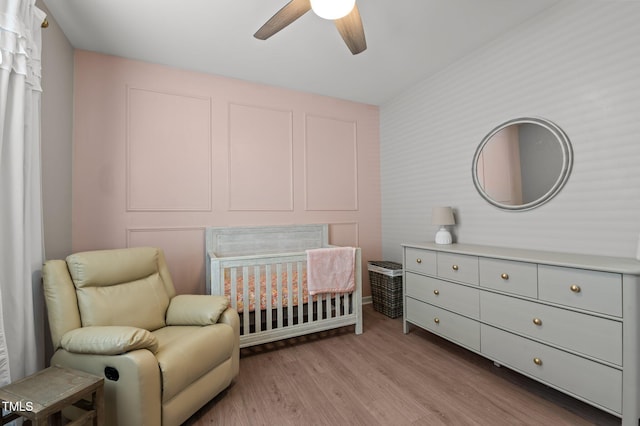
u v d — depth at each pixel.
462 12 2.09
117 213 2.54
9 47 1.38
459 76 2.75
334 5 1.42
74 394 1.15
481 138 2.55
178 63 2.72
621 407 1.37
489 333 1.99
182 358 1.49
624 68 1.72
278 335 2.44
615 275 1.39
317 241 3.41
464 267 2.17
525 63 2.21
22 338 1.45
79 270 1.70
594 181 1.85
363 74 3.01
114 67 2.56
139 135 2.63
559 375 1.61
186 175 2.81
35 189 1.64
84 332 1.42
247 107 3.10
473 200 2.64
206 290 2.84
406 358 2.29
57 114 2.12
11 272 1.42
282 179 3.27
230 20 2.12
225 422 1.58
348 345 2.54
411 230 3.38
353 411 1.66
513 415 1.60
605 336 1.42
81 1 1.90
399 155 3.53
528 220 2.22
